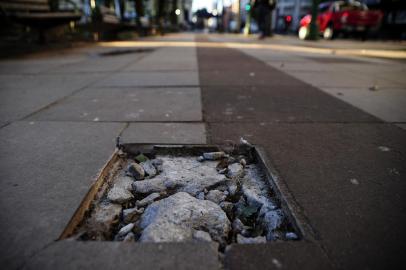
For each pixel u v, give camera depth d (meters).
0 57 6.49
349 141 1.94
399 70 5.14
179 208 1.26
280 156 1.70
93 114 2.49
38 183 1.38
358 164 1.61
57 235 1.05
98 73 4.59
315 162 1.63
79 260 0.94
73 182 1.39
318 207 1.23
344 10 15.60
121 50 8.60
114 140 1.92
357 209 1.22
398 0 18.62
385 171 1.54
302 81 4.07
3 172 1.48
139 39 15.02
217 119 2.37
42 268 0.90
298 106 2.78
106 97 3.08
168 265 0.92
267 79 4.19
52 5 9.34
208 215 1.24
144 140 1.92
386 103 2.91
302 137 2.00
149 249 0.98
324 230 1.09
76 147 1.80
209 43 12.53
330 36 16.58
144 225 1.21
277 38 18.53
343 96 3.20
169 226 1.15
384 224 1.13
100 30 10.50
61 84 3.74
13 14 5.89
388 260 0.96
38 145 1.83
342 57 7.30
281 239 1.12
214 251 0.98
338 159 1.67
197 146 1.83
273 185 1.43
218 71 4.86
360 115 2.51
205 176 1.57
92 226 1.18
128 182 1.53
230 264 0.93
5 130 2.08
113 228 1.22
